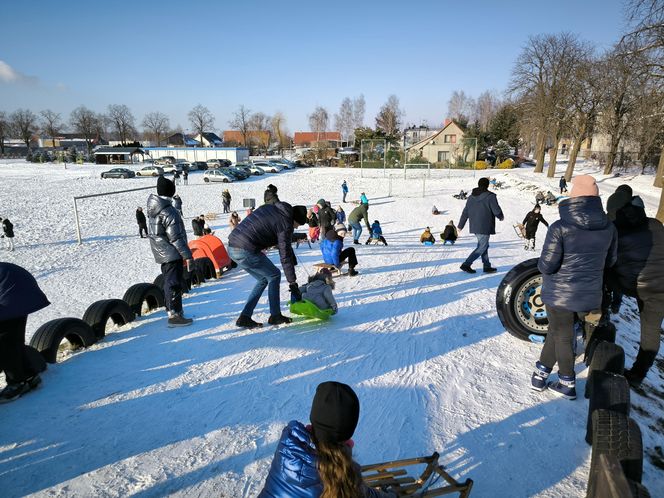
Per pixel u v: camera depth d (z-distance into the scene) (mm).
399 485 2762
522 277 5152
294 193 37906
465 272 9531
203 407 3902
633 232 4328
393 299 7383
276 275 5727
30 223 23297
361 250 13148
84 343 5168
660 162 34969
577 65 38469
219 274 9758
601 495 2152
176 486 2926
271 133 123000
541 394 4180
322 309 6176
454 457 3277
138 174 50500
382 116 108500
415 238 18453
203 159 76438
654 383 4738
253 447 3352
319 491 1955
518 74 43875
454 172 52656
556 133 43469
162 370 4605
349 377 4492
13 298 3758
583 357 4922
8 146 120750
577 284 3812
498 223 22625
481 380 4453
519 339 5535
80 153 82750
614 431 2650
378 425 3654
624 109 32750
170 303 5844
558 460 3270
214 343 5352
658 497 2947
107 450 3283
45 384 4266
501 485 3008
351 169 63469
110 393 4117
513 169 57188
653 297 4312
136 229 22656
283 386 4297
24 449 3279
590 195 3764
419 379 4461
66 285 12562
